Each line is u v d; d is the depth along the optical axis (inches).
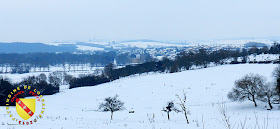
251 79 2148.1
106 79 5639.8
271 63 4909.0
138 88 3954.2
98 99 3442.4
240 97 2139.5
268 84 2079.2
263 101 1990.7
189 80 4116.6
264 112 1765.5
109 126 1150.3
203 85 3590.1
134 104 2901.1
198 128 1119.6
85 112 2102.6
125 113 2101.4
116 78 5821.9
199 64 6008.9
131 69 6294.3
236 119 1417.3
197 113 1916.8
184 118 1686.8
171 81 4217.5
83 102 3284.9
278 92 1900.8
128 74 6186.0
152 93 3474.4
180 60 6235.2
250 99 2108.8
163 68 6186.0
